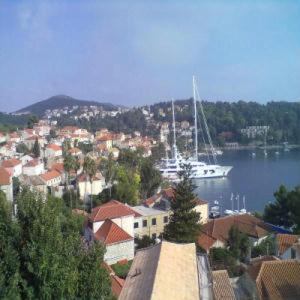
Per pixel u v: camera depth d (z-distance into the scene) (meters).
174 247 35.03
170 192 92.19
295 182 174.50
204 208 92.06
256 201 143.25
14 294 21.75
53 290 22.78
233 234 64.75
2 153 186.00
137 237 78.00
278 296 40.88
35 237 23.42
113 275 44.56
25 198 25.48
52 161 184.62
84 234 71.00
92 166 123.12
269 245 62.62
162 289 27.27
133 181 123.31
